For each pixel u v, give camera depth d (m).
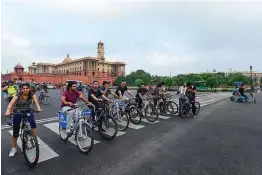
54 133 7.02
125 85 8.70
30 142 4.34
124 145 5.68
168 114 11.27
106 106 7.46
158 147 5.52
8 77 92.50
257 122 9.11
